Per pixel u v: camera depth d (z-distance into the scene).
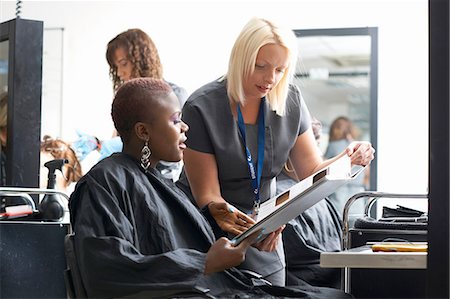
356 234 3.34
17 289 3.59
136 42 5.26
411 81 5.71
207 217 2.73
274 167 2.98
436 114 1.94
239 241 2.18
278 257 2.90
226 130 2.91
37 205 4.14
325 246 3.75
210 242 2.43
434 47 1.93
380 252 2.15
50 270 3.64
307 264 3.64
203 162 2.90
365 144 2.95
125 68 5.30
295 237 3.63
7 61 4.01
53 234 3.65
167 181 2.46
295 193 2.23
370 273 3.13
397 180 5.67
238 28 5.81
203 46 5.83
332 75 5.83
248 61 2.84
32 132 3.99
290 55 2.88
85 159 5.73
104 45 5.82
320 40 5.82
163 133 2.41
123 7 5.82
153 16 5.82
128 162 2.37
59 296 3.65
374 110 5.77
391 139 5.71
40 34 4.00
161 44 5.83
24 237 3.61
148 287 2.08
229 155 2.91
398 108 5.72
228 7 5.81
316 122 4.42
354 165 2.93
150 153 2.41
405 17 5.71
